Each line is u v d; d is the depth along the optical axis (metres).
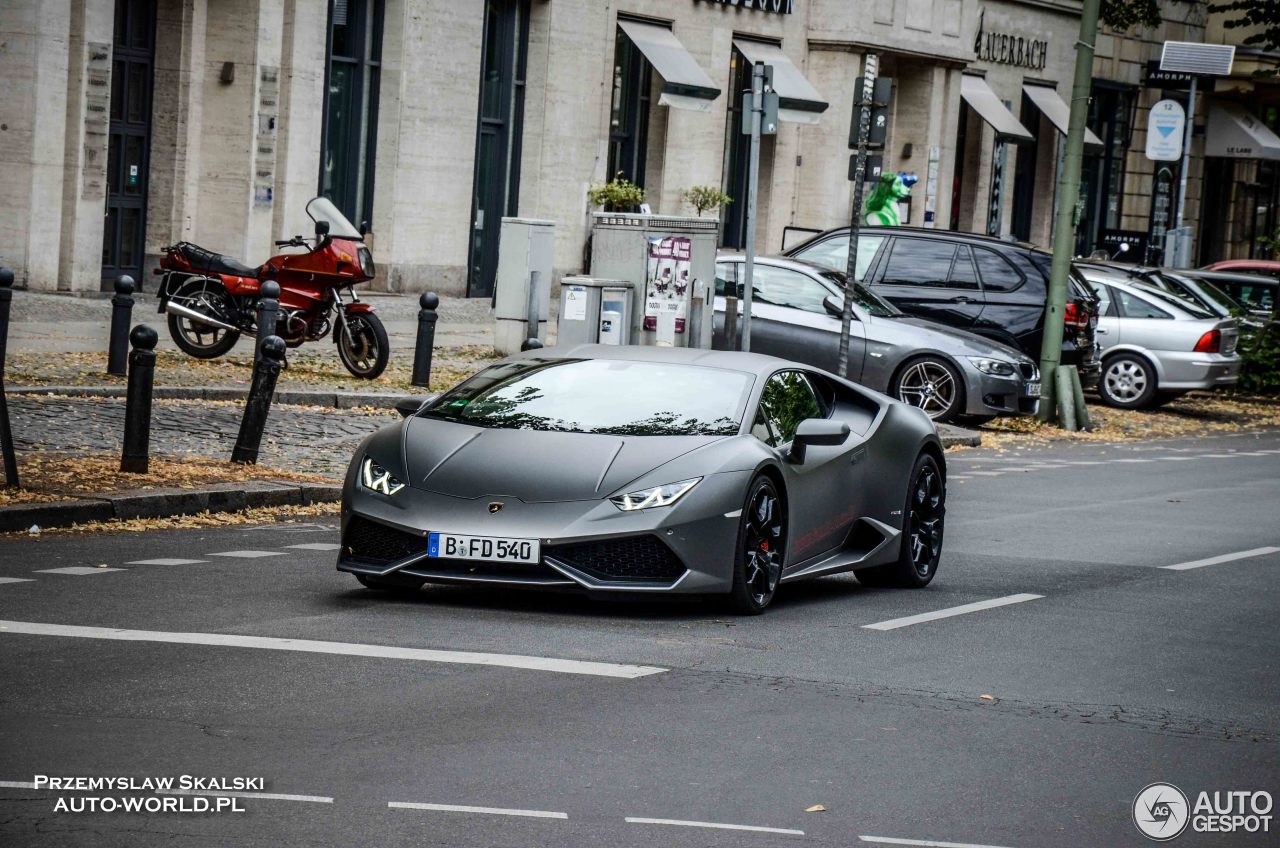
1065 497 36.59
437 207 71.25
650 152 83.06
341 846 11.44
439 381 44.72
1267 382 67.62
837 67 90.12
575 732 14.79
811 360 47.81
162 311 43.34
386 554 20.03
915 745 15.11
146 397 28.06
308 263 43.03
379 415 38.97
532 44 75.69
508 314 50.81
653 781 13.45
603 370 22.53
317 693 15.66
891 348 47.12
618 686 16.59
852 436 23.69
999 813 13.22
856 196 44.72
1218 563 28.05
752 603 20.84
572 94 77.12
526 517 19.58
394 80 68.94
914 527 24.56
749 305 43.50
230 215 62.66
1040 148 111.00
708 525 19.94
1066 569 26.73
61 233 57.44
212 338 46.81
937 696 17.12
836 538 23.02
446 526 19.58
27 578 20.86
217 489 27.34
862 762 14.42
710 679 17.17
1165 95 121.88
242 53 62.25
